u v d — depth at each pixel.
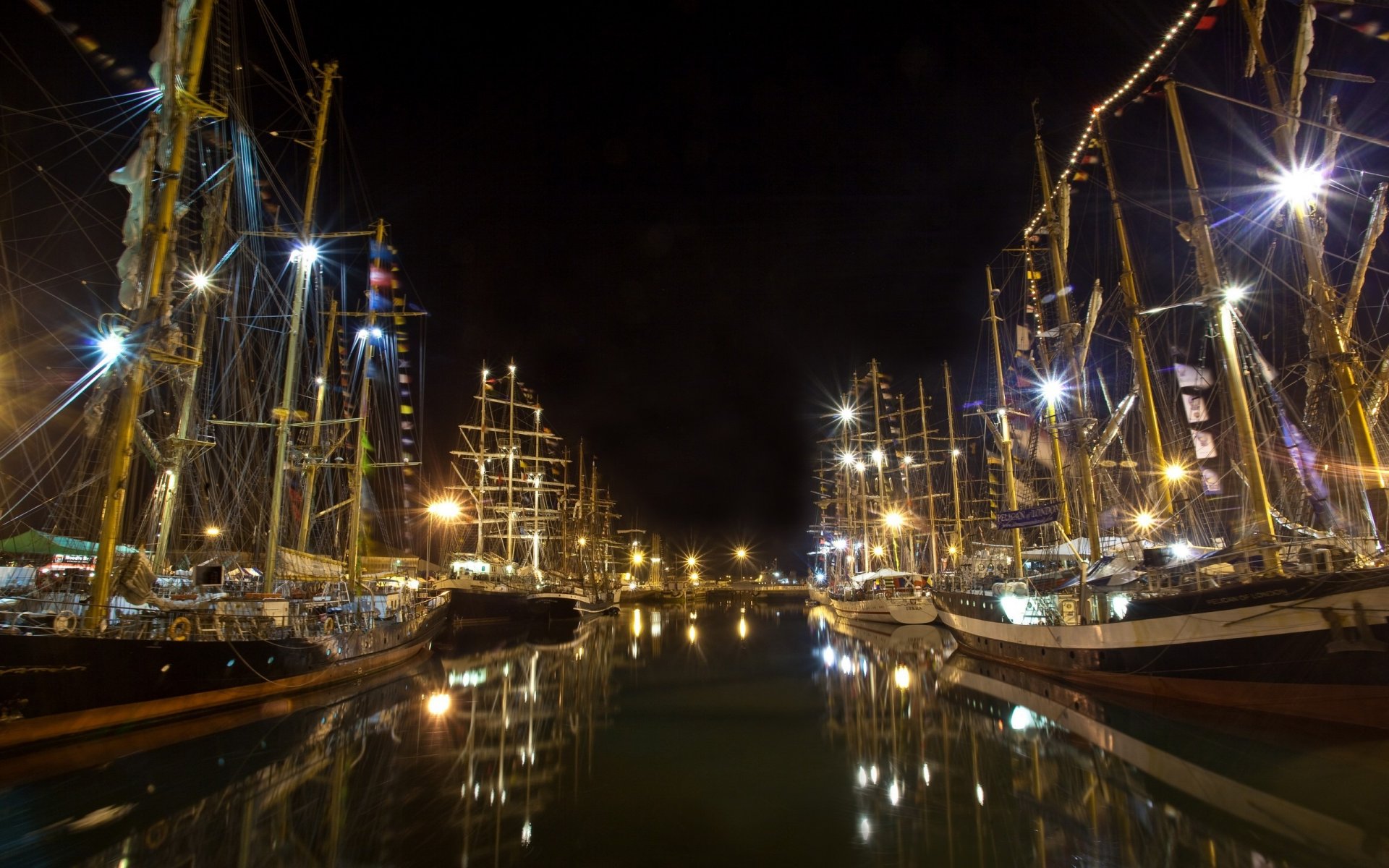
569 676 27.44
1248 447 18.83
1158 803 12.16
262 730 17.25
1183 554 21.48
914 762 15.17
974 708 20.69
